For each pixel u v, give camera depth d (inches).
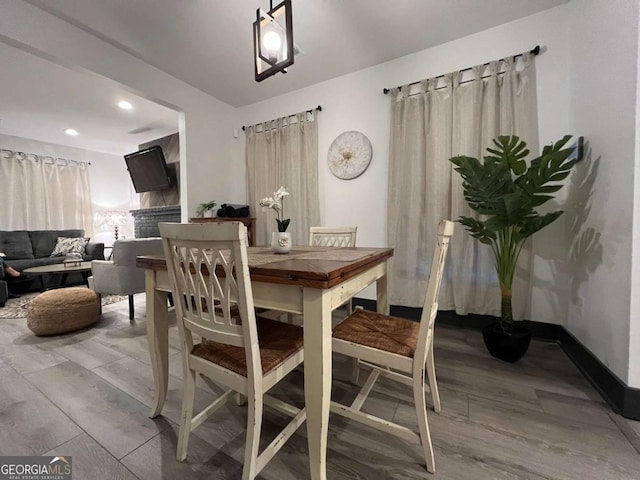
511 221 68.7
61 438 46.1
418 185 97.3
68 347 81.7
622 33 53.7
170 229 36.3
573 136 74.9
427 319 38.3
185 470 40.0
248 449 34.5
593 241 63.9
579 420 49.4
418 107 97.0
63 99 132.4
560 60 79.0
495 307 87.8
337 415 51.6
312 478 36.5
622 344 51.6
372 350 42.4
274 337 43.4
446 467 39.9
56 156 201.8
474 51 89.6
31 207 187.9
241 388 35.6
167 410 53.6
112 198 233.1
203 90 127.0
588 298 65.6
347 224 115.3
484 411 52.1
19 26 73.1
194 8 77.2
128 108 143.1
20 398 57.0
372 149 109.0
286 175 127.9
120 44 92.8
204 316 38.4
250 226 134.3
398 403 55.0
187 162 122.8
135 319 106.7
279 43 53.4
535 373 65.4
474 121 87.5
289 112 128.7
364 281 49.9
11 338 88.6
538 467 39.9
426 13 80.4
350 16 81.1
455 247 91.4
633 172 50.0
